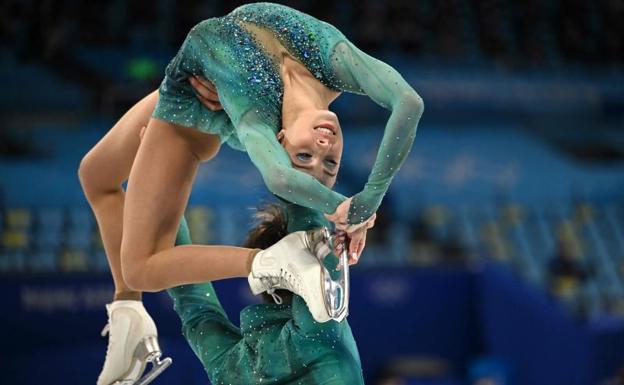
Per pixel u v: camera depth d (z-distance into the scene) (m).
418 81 45.91
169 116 11.37
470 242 36.75
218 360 11.26
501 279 29.92
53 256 31.89
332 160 10.48
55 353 25.91
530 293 29.64
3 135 38.78
